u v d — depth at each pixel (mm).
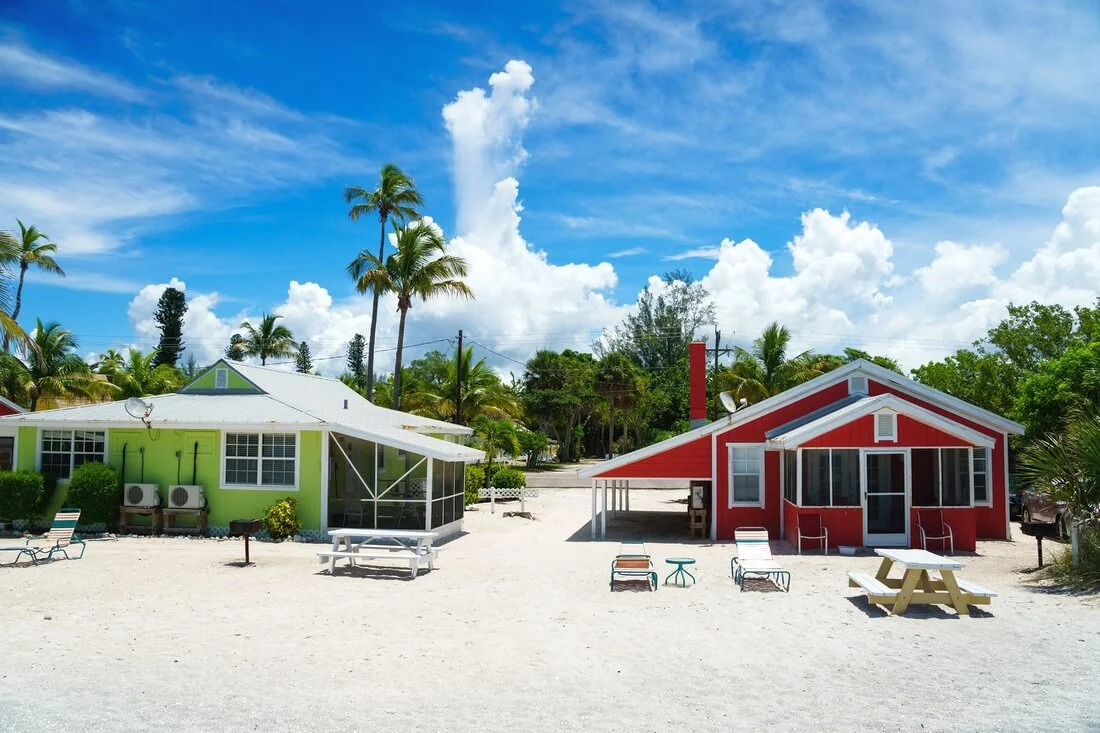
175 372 51906
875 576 13922
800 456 18094
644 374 75438
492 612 11508
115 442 20875
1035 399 25141
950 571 10914
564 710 7191
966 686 7797
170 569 15336
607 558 17203
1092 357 23906
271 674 8312
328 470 20219
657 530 22859
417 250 39344
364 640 9805
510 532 22578
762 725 6789
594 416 72250
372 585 13789
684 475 20438
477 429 44750
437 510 20469
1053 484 13297
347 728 6723
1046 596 12055
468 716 7027
